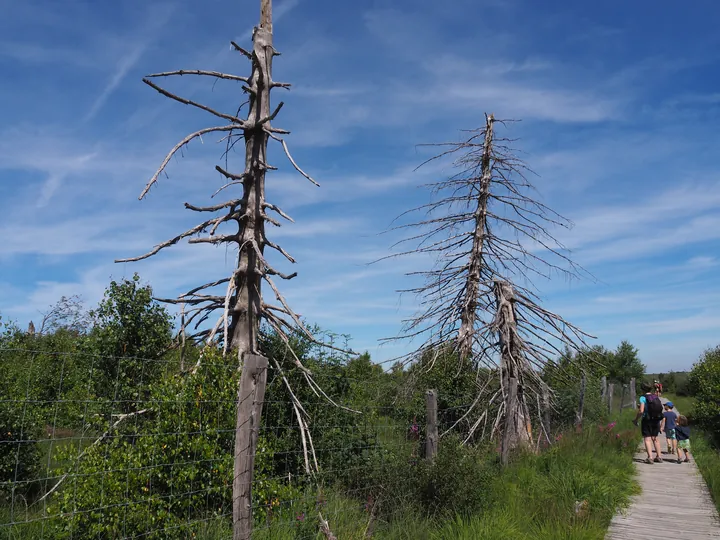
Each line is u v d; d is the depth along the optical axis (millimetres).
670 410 16234
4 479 8422
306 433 9320
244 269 10266
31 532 6719
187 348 9820
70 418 8641
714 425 17609
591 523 8078
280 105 9641
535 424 15227
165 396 7082
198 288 10328
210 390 7441
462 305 15562
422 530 7227
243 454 5285
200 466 6895
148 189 8969
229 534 6176
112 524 6418
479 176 16156
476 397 13039
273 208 10383
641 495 10586
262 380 5410
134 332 9203
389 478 8148
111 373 8656
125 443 7027
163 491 6801
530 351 13953
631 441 16266
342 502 7477
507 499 8602
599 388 23125
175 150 9398
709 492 10859
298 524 6645
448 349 14680
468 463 8531
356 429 9539
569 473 9891
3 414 8469
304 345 10352
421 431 10203
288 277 10078
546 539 7246
